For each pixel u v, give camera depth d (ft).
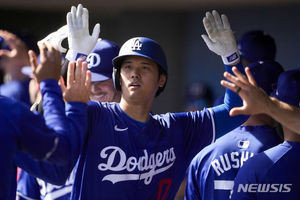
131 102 34.40
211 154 40.98
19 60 37.58
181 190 77.00
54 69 31.22
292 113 30.32
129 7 114.11
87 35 34.63
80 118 31.12
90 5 111.14
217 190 40.50
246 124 41.09
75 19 34.50
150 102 35.04
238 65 36.91
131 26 118.21
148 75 34.42
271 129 41.06
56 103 30.45
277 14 107.14
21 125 28.17
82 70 31.76
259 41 51.98
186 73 120.16
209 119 37.27
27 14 126.72
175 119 36.70
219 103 45.37
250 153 40.01
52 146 28.48
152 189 35.04
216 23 36.32
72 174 37.35
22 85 50.85
